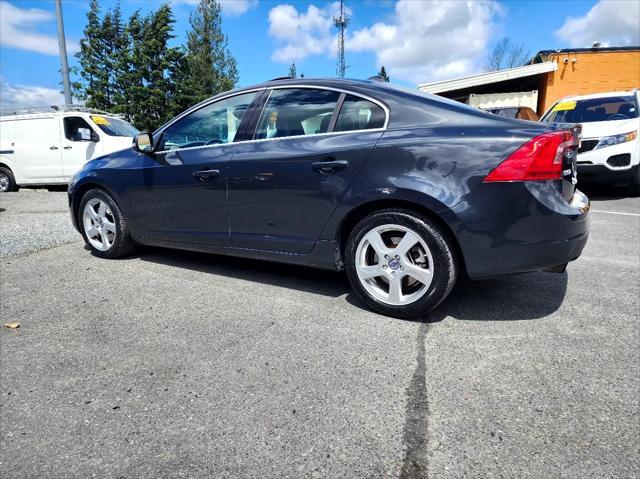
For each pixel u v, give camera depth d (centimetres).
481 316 287
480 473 154
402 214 268
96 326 274
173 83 2955
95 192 418
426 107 278
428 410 189
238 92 346
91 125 1021
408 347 245
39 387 209
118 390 206
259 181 317
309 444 169
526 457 162
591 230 548
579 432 175
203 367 225
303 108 313
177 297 323
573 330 266
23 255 438
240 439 172
